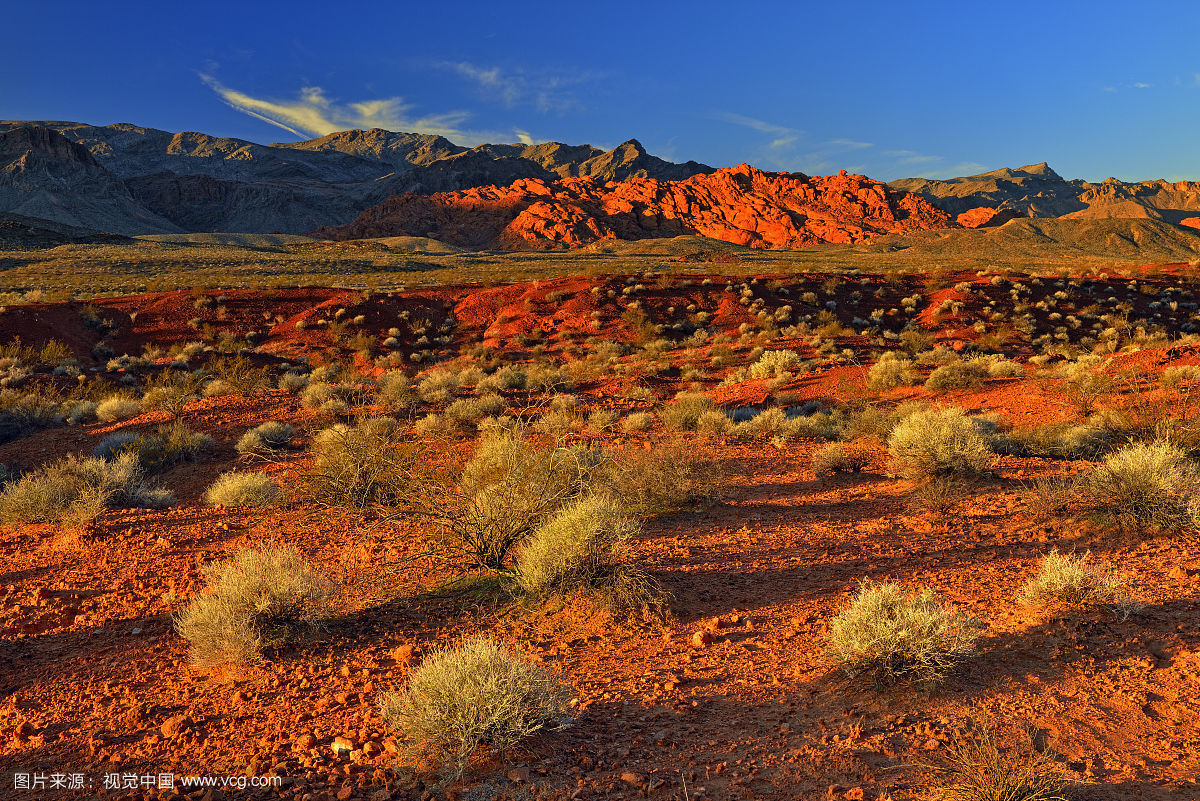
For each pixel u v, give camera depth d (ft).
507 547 26.48
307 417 64.18
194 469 49.93
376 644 20.79
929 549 26.58
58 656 21.33
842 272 172.65
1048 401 55.57
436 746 14.07
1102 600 18.98
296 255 411.34
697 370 92.79
